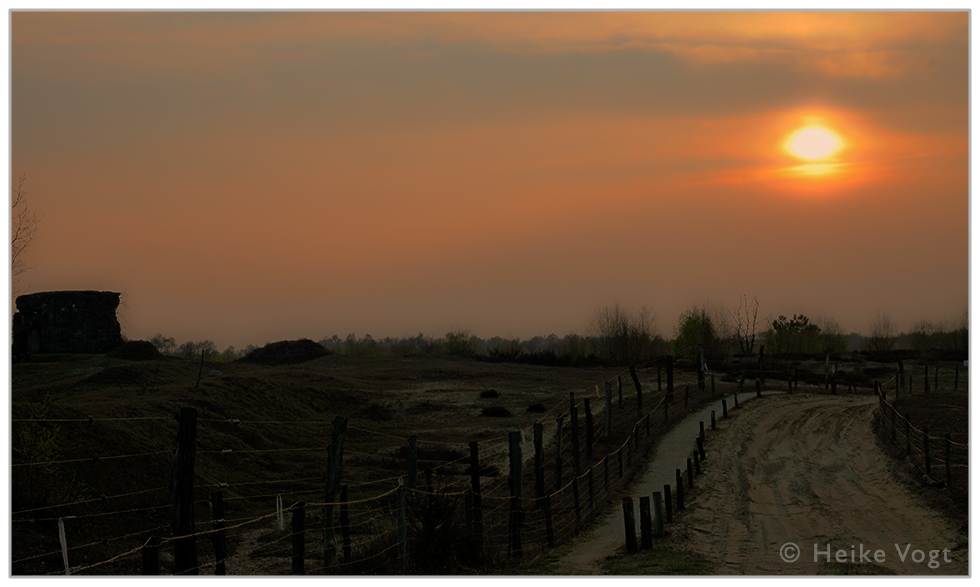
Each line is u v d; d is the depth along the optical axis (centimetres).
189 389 4875
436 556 1753
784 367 8412
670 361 5656
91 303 9056
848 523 2408
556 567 1800
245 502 3062
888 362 8856
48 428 2681
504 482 3388
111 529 2420
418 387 6712
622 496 3003
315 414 5419
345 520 1797
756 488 3067
